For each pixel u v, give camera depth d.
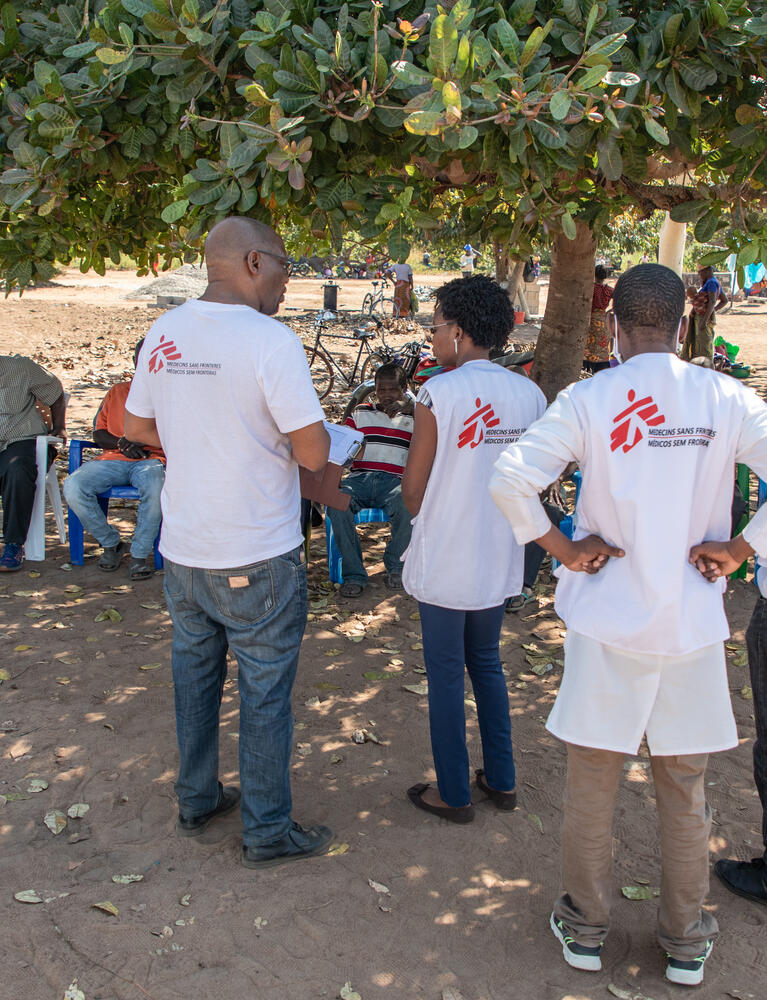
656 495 2.25
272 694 2.88
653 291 2.37
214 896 2.88
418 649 4.79
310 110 3.49
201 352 2.69
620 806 3.43
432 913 2.84
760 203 4.23
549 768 3.69
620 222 13.80
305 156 3.35
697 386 2.30
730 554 2.26
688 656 2.31
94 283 29.17
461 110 2.98
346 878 2.99
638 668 2.31
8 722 3.93
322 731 3.95
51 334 17.34
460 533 3.01
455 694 3.17
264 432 2.73
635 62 3.64
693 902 2.49
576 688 2.38
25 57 4.36
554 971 2.60
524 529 2.33
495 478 2.31
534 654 4.72
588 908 2.55
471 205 5.34
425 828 3.28
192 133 3.97
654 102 3.62
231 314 2.72
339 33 3.21
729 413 2.28
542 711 4.17
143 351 2.88
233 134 3.55
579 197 4.99
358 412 5.70
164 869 3.02
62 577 5.67
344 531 5.41
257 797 2.97
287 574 2.83
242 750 2.94
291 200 4.24
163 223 5.56
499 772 3.35
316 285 31.50
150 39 3.84
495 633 3.23
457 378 3.00
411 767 3.69
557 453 2.31
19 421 5.69
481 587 3.06
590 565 2.35
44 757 3.67
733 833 3.26
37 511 5.76
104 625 4.96
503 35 3.07
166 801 3.41
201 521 2.74
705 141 4.54
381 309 22.53
